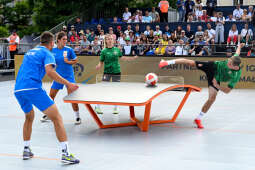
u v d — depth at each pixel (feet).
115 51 25.85
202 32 47.32
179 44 43.27
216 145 17.78
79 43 50.24
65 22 58.65
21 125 22.81
